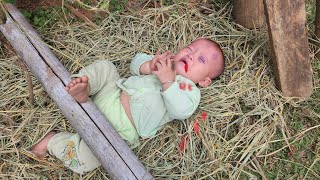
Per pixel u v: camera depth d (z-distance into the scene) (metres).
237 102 0.84
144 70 0.83
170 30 0.95
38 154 0.79
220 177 0.79
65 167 0.78
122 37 0.94
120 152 0.72
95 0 0.98
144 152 0.80
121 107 0.80
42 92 0.85
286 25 0.81
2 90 0.85
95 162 0.77
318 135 0.85
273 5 0.81
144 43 0.93
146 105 0.79
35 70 0.80
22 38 0.83
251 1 0.92
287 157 0.82
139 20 0.97
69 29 0.94
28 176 0.77
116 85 0.82
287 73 0.84
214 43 0.84
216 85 0.86
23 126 0.81
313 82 0.90
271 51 0.85
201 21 0.96
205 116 0.82
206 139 0.81
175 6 0.98
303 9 0.81
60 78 0.78
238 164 0.80
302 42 0.82
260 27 0.94
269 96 0.85
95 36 0.94
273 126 0.83
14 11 0.87
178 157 0.80
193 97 0.79
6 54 0.91
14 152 0.79
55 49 0.87
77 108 0.75
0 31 0.91
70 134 0.80
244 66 0.89
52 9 0.95
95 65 0.81
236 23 0.96
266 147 0.81
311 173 0.81
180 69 0.82
